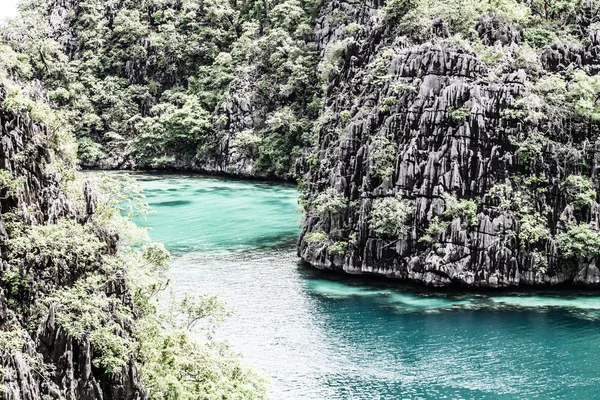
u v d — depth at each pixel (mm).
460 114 80625
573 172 82375
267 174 162250
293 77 164125
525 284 79000
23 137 37312
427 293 77188
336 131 95062
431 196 80750
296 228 107625
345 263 83750
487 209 79438
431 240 79250
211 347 46094
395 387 53688
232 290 76875
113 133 184500
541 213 80562
